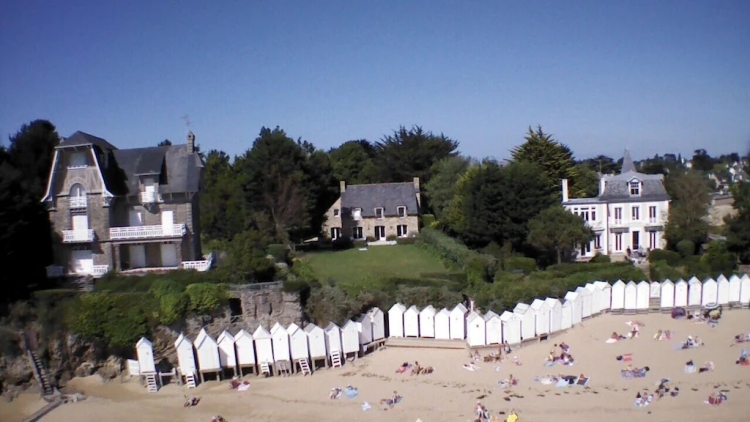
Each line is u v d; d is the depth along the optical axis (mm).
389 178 128250
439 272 67062
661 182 83312
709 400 39781
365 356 52938
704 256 70062
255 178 84562
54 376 49062
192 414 42719
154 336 50344
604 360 48500
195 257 61688
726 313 60281
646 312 61062
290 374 49625
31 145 67312
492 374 47000
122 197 59969
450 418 39625
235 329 52469
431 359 51312
